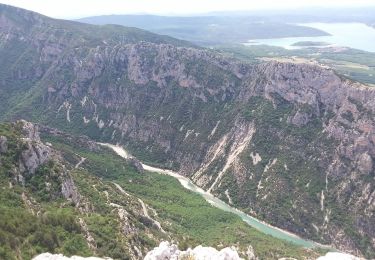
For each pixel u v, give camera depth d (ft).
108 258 513.86
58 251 478.59
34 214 563.07
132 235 627.87
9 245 444.14
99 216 649.61
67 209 634.02
